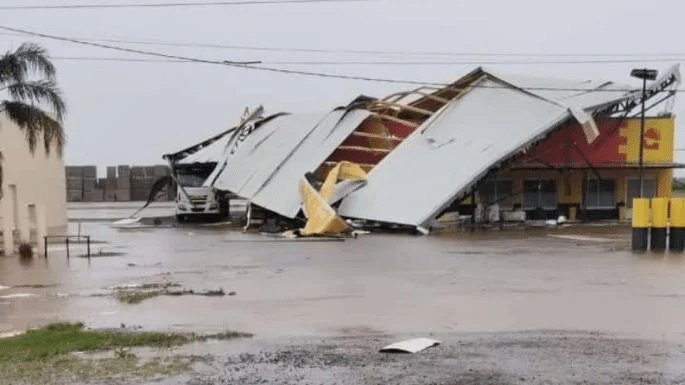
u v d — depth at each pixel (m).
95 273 17.33
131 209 57.88
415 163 33.03
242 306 12.34
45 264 19.44
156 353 8.70
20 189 33.44
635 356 8.33
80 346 9.05
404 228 29.17
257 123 49.88
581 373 7.58
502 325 10.41
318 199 29.72
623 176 36.28
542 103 33.47
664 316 10.95
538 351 8.63
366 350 8.84
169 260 20.08
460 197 29.25
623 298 12.68
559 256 19.92
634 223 21.38
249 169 41.19
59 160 36.72
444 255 20.53
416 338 9.48
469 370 7.75
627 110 35.38
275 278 15.99
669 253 20.48
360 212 31.14
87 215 48.34
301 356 8.50
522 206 35.59
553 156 35.47
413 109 39.16
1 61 24.06
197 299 13.15
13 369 7.85
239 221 39.00
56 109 24.95
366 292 13.79
